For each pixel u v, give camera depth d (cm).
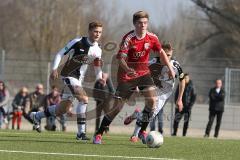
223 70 4788
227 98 4719
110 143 2302
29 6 11600
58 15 10125
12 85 4956
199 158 1853
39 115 2627
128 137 2769
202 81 4819
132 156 1852
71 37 10144
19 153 1858
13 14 12356
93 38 2406
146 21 2238
